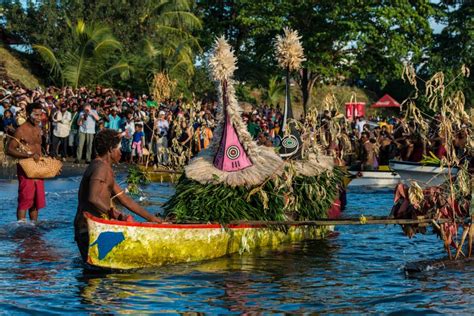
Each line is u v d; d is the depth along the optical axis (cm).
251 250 970
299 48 1150
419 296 724
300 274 829
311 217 1062
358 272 842
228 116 973
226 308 679
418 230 940
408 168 1747
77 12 3719
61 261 875
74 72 3497
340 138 1259
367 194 1823
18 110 2128
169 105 2817
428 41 4419
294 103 5094
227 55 977
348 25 4031
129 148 2350
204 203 930
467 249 982
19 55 3866
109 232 805
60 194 1585
